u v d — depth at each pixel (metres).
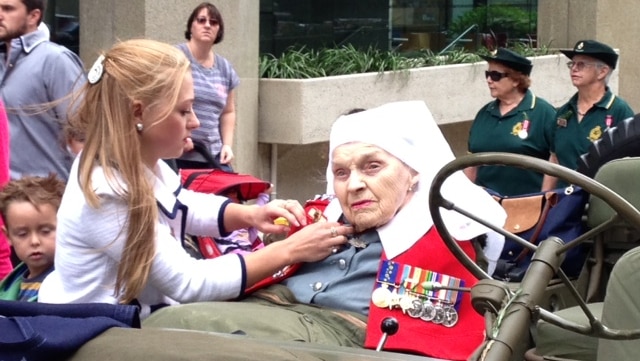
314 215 3.98
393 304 3.53
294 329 3.38
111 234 3.26
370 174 3.68
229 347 2.17
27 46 5.36
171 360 2.12
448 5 12.96
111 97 3.30
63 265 3.36
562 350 3.81
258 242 4.44
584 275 4.36
